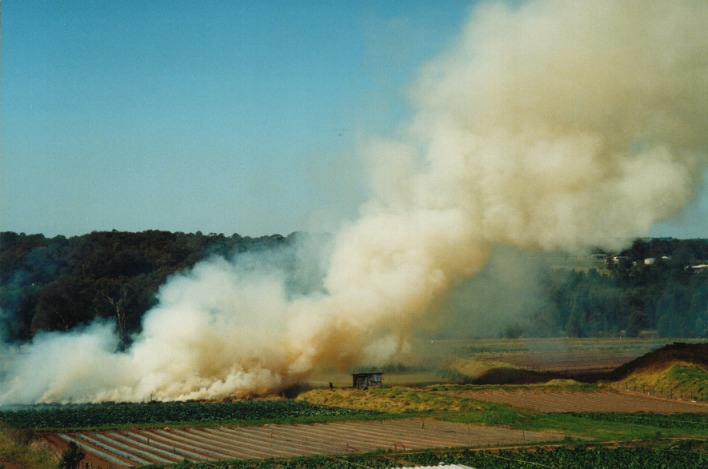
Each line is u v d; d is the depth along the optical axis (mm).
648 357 107938
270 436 74875
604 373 115188
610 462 59375
